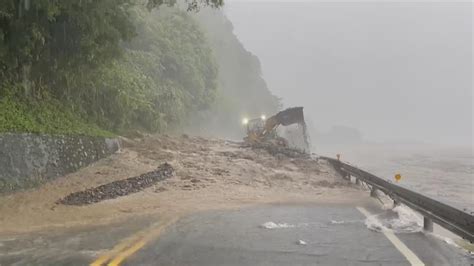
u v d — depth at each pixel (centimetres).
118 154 2031
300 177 1812
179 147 2588
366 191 1527
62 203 1177
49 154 1452
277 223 947
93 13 1702
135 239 789
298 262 638
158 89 4616
